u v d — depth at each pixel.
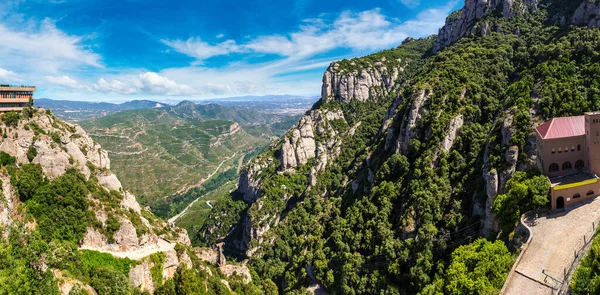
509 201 81.69
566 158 84.75
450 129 116.62
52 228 79.12
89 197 90.06
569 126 85.94
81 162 98.00
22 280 60.22
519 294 61.38
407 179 122.69
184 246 105.31
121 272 79.69
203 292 91.00
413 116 130.75
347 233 127.38
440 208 104.12
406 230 106.38
